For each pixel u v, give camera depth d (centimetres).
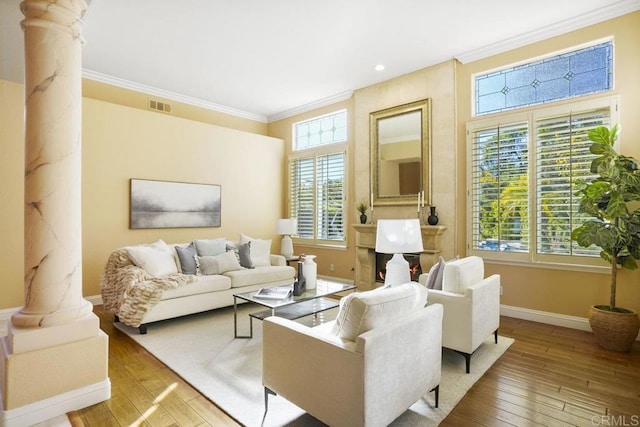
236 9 344
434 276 314
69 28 221
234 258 470
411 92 502
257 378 257
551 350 310
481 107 445
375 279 551
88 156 459
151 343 326
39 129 212
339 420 171
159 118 526
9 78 394
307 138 670
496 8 346
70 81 221
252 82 537
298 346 190
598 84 362
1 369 207
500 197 420
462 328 269
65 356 212
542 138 391
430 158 480
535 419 205
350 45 420
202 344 324
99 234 467
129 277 366
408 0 330
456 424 200
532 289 397
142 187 505
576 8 347
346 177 592
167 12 348
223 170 604
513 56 413
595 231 307
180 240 548
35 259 213
